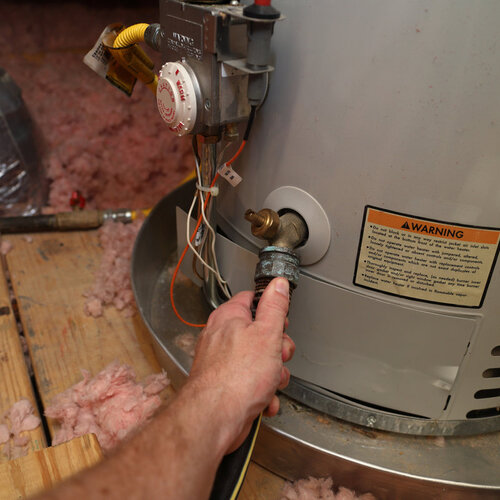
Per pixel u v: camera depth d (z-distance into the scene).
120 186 1.26
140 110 1.38
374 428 0.68
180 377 0.71
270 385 0.43
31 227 1.06
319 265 0.58
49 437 0.71
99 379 0.73
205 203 0.62
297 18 0.49
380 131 0.48
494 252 0.50
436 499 0.61
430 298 0.54
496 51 0.42
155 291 0.91
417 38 0.43
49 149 1.25
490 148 0.45
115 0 1.70
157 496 0.33
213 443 0.38
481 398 0.62
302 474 0.65
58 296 0.91
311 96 0.50
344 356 0.62
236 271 0.69
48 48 1.62
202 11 0.46
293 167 0.55
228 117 0.52
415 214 0.50
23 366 0.77
